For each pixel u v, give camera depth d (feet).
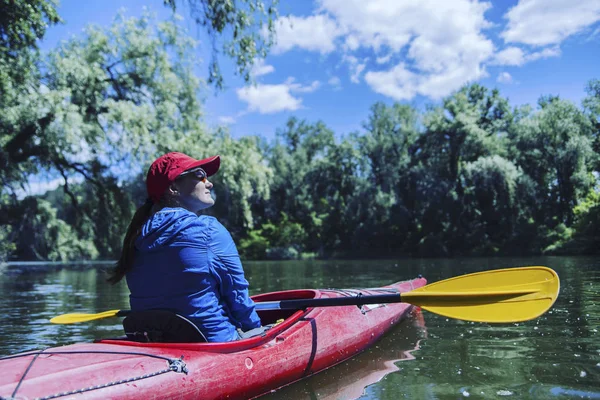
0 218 56.49
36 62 45.39
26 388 5.23
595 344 10.03
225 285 7.21
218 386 6.54
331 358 8.96
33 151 46.88
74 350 6.53
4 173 46.55
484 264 46.70
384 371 8.59
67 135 43.68
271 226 131.75
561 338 10.68
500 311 7.87
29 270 57.67
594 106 90.99
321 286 26.66
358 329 10.19
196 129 58.49
